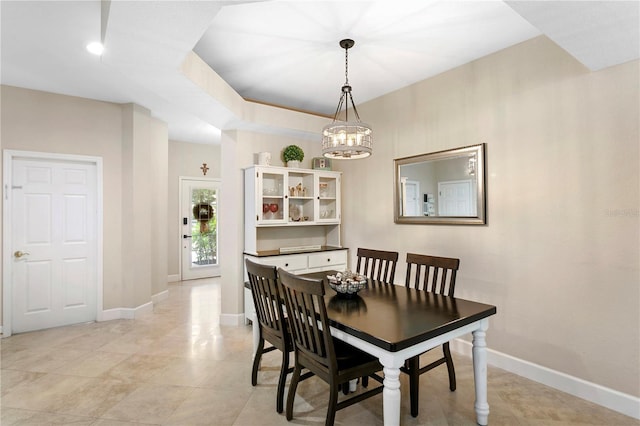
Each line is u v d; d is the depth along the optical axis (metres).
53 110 3.73
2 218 3.49
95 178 4.00
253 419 2.11
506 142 2.79
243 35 2.62
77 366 2.83
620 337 2.21
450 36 2.63
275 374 2.71
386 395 1.59
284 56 2.97
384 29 2.53
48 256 3.75
